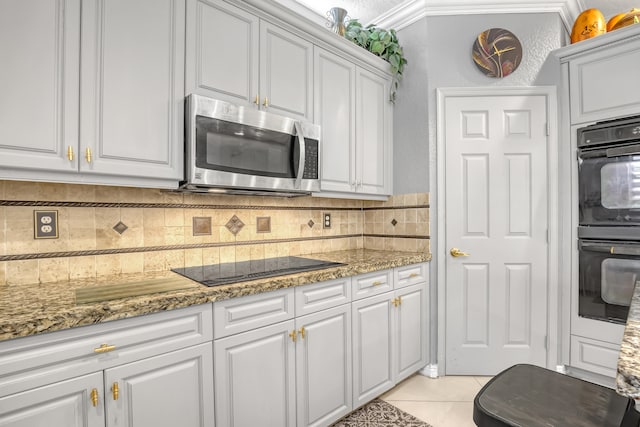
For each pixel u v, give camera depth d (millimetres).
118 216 1618
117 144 1339
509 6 2352
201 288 1310
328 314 1733
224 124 1596
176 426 1215
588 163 2207
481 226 2383
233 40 1675
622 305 2078
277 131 1798
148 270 1704
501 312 2369
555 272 2305
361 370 1911
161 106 1451
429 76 2424
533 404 871
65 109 1226
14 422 923
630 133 2039
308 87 2010
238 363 1384
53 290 1273
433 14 2422
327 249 2590
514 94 2352
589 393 922
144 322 1143
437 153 2408
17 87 1136
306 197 2457
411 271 2270
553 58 2330
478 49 2383
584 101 2229
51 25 1199
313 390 1663
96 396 1046
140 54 1394
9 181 1355
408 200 2535
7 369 907
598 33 2266
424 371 2434
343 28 2322
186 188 1616
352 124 2289
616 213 2102
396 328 2139
